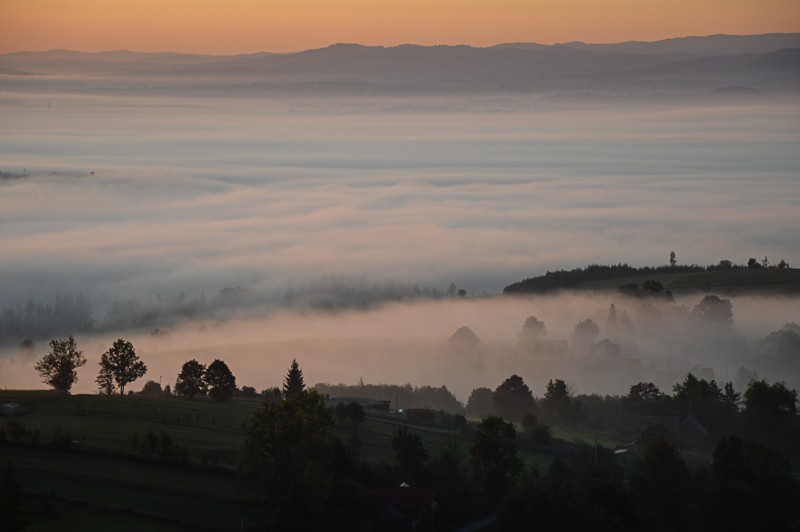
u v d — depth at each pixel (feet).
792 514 531.09
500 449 523.70
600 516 450.71
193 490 459.73
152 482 467.52
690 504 525.75
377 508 440.86
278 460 452.76
